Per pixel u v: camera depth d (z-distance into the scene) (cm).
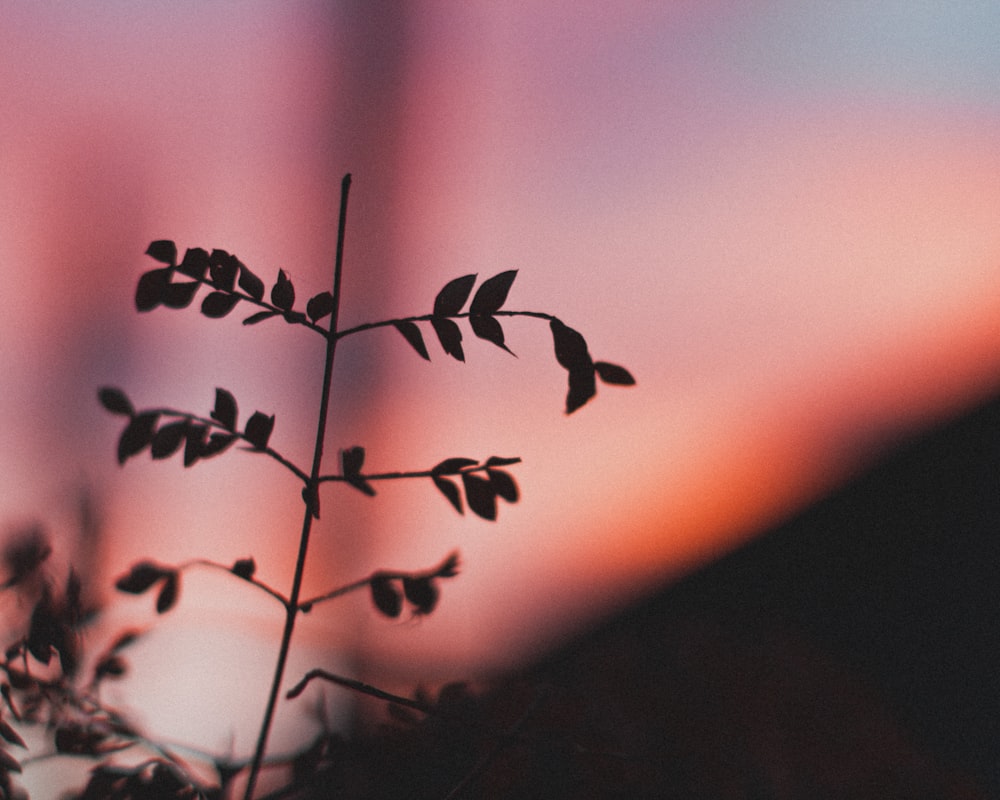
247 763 84
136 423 76
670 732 89
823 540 172
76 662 81
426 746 87
